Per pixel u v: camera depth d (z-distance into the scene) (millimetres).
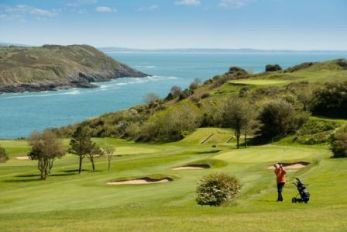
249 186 37219
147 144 111750
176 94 168375
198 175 45438
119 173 48375
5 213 29453
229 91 147625
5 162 73438
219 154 59812
